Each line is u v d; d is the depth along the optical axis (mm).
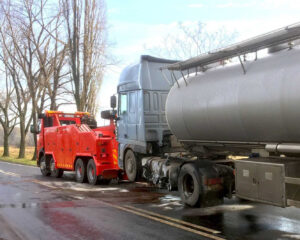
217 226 6293
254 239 5492
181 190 8078
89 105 23047
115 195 9938
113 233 5992
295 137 5727
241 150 7309
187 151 8914
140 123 10102
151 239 5594
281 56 6090
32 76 26406
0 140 83500
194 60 7547
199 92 7586
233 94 6652
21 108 33062
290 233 5797
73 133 13641
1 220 7027
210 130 7379
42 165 16078
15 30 25562
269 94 5930
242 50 6594
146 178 10102
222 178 7566
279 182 5672
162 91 10359
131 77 10539
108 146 12414
